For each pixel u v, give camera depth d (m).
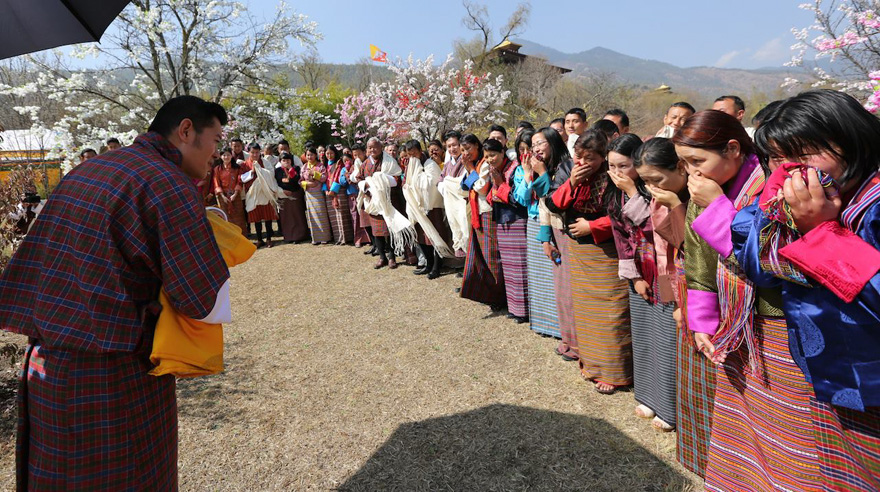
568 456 2.64
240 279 6.76
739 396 1.83
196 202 1.71
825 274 1.26
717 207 1.64
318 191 8.45
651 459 2.57
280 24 11.91
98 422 1.62
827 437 1.48
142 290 1.69
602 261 3.13
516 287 4.52
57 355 1.61
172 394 1.83
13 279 1.68
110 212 1.60
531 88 23.22
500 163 4.33
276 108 12.78
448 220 5.48
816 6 5.89
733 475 1.89
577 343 3.56
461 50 28.62
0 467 2.78
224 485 2.56
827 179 1.27
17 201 4.02
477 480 2.50
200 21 11.05
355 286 6.13
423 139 14.32
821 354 1.37
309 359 4.11
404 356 4.05
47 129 9.91
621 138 2.67
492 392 3.37
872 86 4.71
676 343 2.64
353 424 3.08
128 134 9.97
